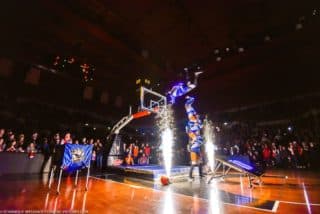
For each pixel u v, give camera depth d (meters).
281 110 13.82
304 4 9.14
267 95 14.02
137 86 16.06
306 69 11.74
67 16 9.64
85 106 15.41
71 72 13.95
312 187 5.62
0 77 11.73
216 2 9.20
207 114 15.98
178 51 12.86
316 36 10.05
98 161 10.12
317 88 12.23
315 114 12.55
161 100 10.16
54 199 4.13
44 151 8.50
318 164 11.23
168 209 3.52
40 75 13.05
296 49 10.89
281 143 13.62
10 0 8.73
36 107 13.27
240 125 15.09
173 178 7.15
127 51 12.27
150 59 13.27
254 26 10.57
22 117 12.69
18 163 7.57
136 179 7.14
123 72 14.55
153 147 15.02
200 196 4.54
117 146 10.59
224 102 15.40
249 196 4.54
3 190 4.79
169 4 9.40
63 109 14.41
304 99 12.88
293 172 9.31
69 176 7.74
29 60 12.23
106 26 10.65
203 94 15.70
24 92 12.66
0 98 11.95
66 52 12.36
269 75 12.74
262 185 5.99
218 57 13.03
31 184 5.70
